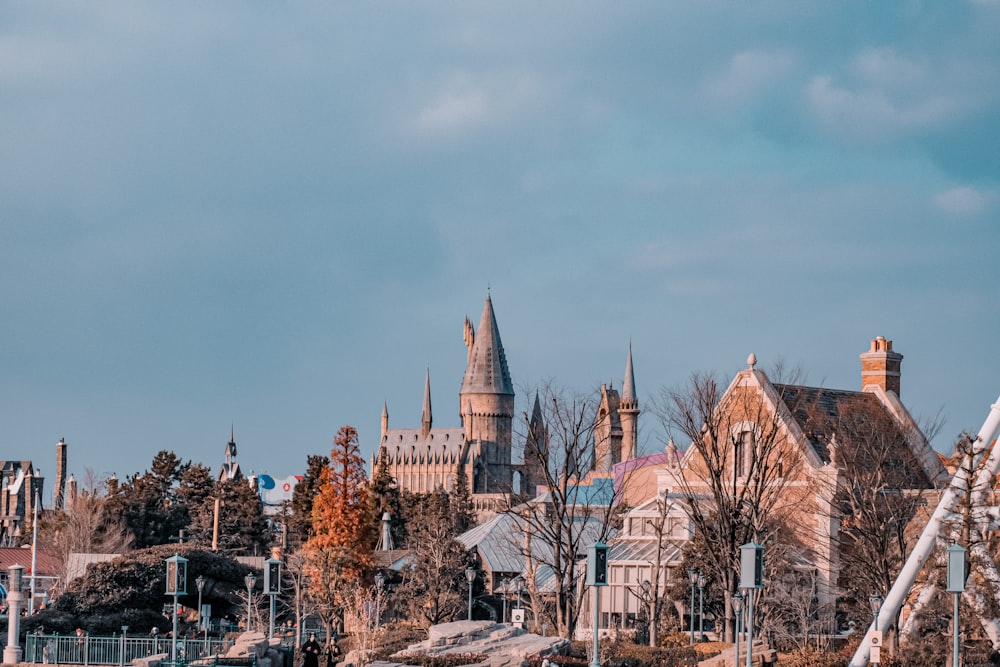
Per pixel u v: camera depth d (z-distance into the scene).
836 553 86.38
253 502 174.75
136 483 191.62
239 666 62.31
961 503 61.16
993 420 65.06
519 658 55.12
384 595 106.31
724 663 56.16
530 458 84.44
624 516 100.69
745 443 93.75
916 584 70.31
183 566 56.78
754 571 43.69
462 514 167.50
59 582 132.00
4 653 72.44
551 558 113.88
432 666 56.06
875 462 78.94
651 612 79.06
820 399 96.69
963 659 58.91
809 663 58.91
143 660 61.91
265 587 73.75
